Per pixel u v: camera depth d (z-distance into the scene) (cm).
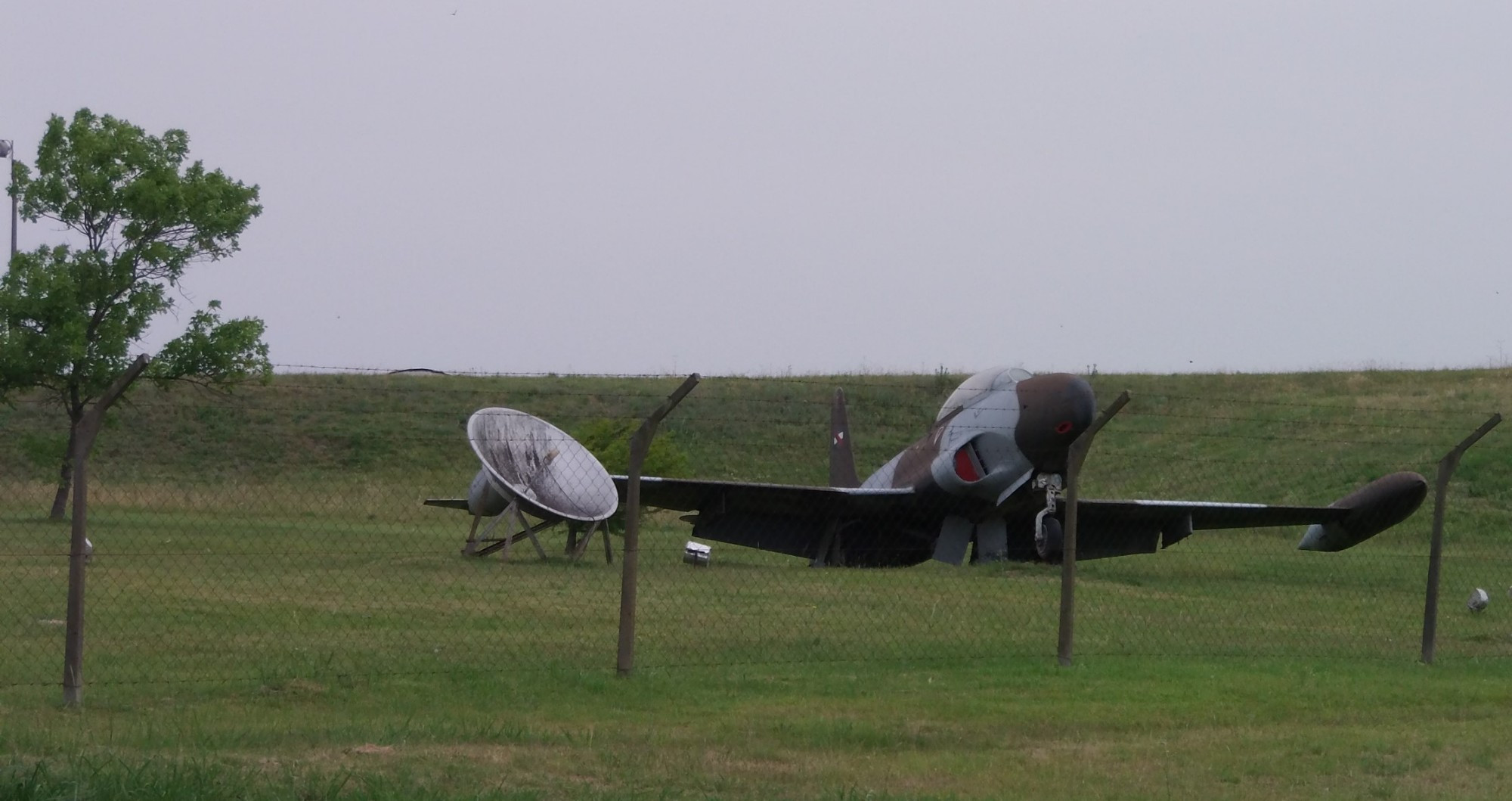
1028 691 1138
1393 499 2570
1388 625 1695
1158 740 980
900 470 2889
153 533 2252
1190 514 2733
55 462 2550
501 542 2383
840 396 3378
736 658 1253
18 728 877
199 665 1141
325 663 1162
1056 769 886
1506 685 1240
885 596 1858
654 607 1648
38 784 698
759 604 1723
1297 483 4309
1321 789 859
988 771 877
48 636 1277
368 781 755
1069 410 2552
